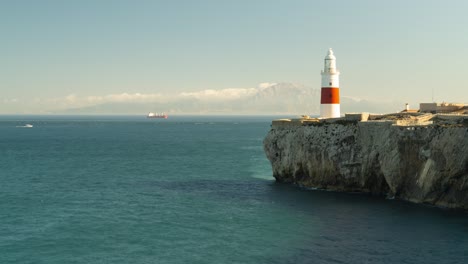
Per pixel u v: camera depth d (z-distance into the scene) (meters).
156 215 59.50
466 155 56.78
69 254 45.66
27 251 46.41
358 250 45.38
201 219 57.31
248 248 46.62
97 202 67.06
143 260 44.00
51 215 59.62
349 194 70.06
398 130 64.25
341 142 72.62
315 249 45.97
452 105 79.06
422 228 51.50
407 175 64.19
